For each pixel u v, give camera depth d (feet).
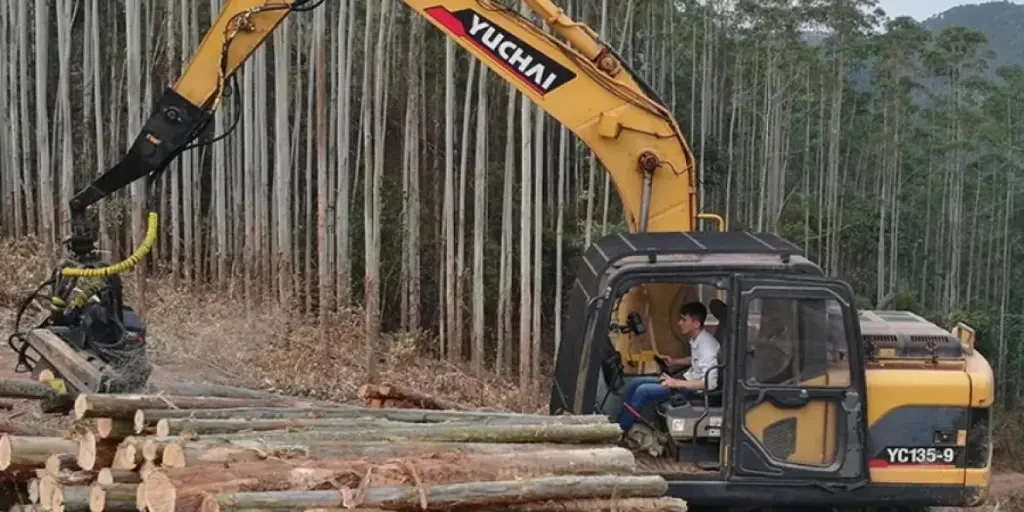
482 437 17.43
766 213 122.93
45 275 56.13
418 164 76.95
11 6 71.82
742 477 19.65
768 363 19.70
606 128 23.79
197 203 73.00
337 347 57.06
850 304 19.66
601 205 83.82
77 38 85.20
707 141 116.57
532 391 59.31
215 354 49.73
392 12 74.64
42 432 23.67
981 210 147.95
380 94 63.26
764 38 124.06
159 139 23.45
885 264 139.64
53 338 22.65
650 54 108.47
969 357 21.22
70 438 18.85
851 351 19.67
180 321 55.62
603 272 20.35
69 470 17.02
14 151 70.03
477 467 15.93
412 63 68.08
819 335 19.74
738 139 131.23
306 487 14.60
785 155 129.70
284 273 61.11
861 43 131.75
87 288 23.45
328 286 61.72
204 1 81.41
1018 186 150.00
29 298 24.64
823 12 129.70
